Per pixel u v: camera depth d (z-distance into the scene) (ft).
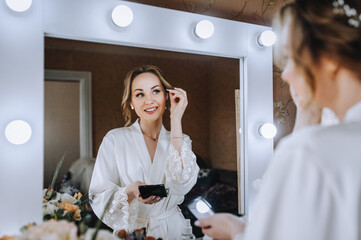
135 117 2.95
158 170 3.03
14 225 2.46
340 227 1.16
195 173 3.22
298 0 1.50
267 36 3.52
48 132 2.61
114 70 2.87
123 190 2.87
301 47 1.41
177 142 3.14
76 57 2.73
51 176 2.62
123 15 2.75
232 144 3.48
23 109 2.50
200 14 3.30
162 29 3.07
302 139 1.30
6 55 2.46
